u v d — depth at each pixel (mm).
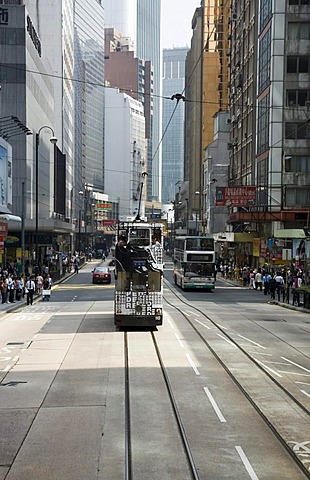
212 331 25125
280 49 55656
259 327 26859
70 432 11242
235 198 48594
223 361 18297
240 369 17094
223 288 55312
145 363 18062
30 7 95250
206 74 117688
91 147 169000
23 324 28438
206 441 10625
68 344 21938
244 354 19578
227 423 11758
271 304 39625
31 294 39031
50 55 96188
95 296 45438
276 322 29000
